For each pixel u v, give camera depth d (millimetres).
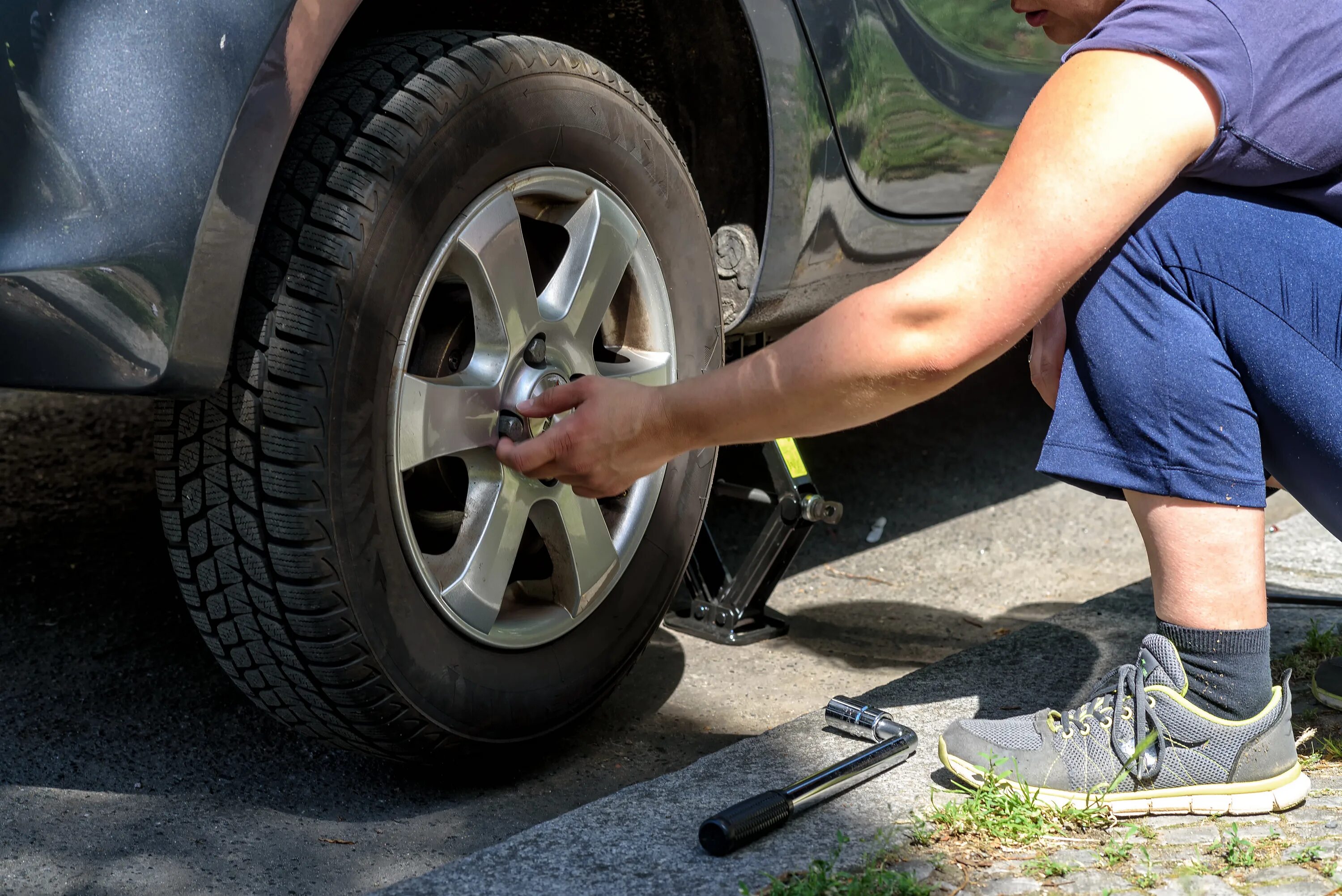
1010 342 1210
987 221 1189
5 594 2301
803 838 1354
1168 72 1164
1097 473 1355
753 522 2881
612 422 1338
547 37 1959
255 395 1411
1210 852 1325
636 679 2102
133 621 2221
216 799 1649
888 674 2146
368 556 1472
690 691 2062
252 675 1562
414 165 1463
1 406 3506
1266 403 1318
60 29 1302
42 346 1340
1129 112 1156
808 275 2070
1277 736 1396
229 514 1446
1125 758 1405
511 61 1573
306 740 1826
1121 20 1189
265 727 1862
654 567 1858
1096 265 1322
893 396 1241
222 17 1295
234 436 1427
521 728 1688
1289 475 1376
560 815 1645
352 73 1499
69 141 1306
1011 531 2883
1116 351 1317
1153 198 1190
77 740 1789
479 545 1600
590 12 1900
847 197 2070
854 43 1991
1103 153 1153
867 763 1480
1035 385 1535
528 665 1691
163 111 1292
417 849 1544
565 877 1287
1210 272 1285
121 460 3145
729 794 1480
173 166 1293
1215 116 1181
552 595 1762
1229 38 1176
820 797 1414
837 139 2014
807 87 1935
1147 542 1390
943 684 1822
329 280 1407
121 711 1886
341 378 1423
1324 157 1246
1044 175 1166
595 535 1731
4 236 1321
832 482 3129
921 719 1701
